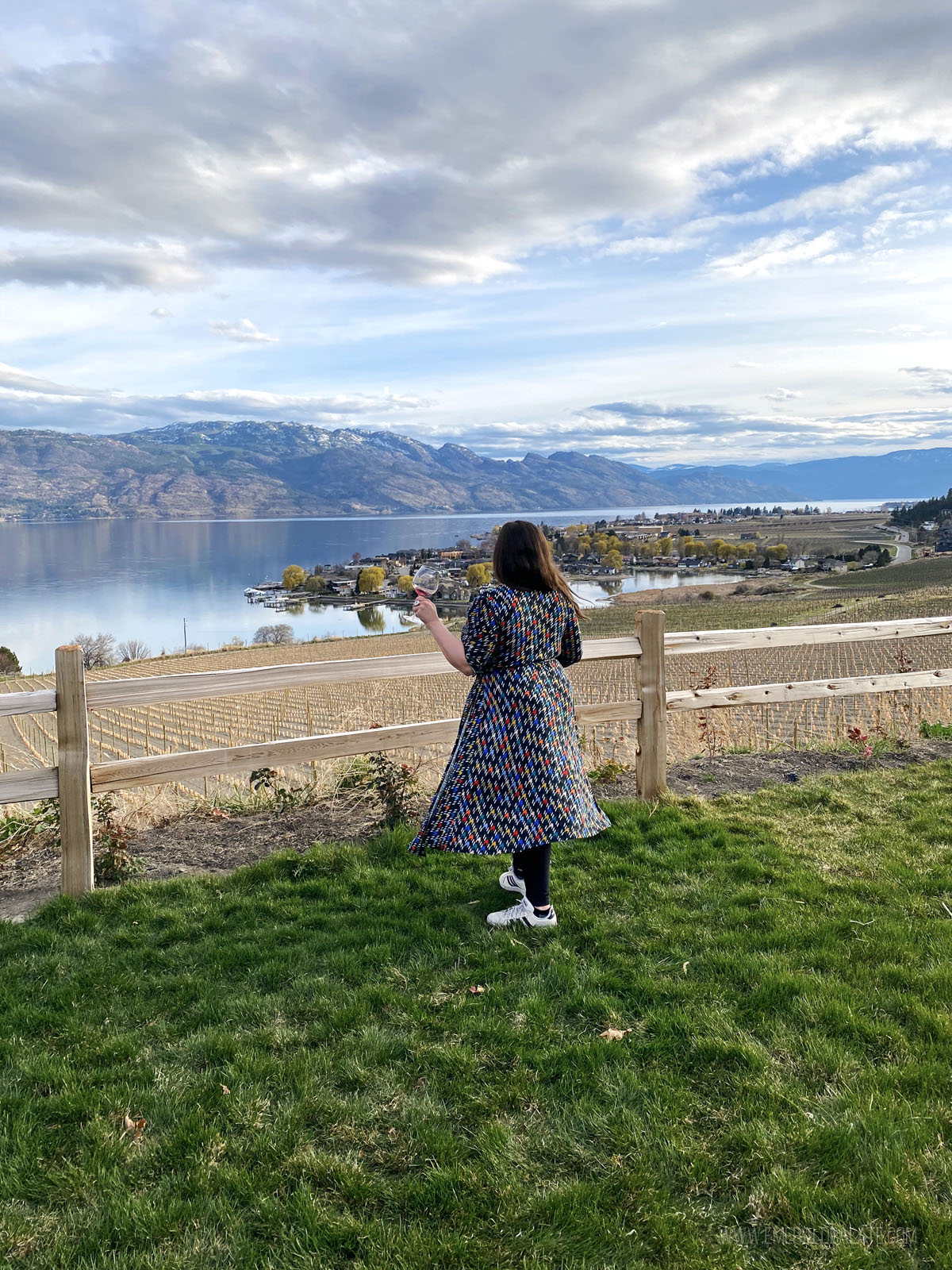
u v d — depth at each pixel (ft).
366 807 16.89
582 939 10.99
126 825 15.85
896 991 9.37
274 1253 6.05
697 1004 9.28
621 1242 6.15
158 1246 6.16
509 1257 6.00
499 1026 8.87
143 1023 9.23
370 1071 8.21
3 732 66.08
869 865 13.19
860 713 48.32
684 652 16.89
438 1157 7.00
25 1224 6.36
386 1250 6.05
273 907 12.09
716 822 15.10
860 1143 7.03
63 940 11.18
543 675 10.55
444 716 47.19
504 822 10.32
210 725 68.03
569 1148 7.13
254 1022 9.16
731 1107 7.60
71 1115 7.62
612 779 18.49
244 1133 7.37
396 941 10.94
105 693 12.68
